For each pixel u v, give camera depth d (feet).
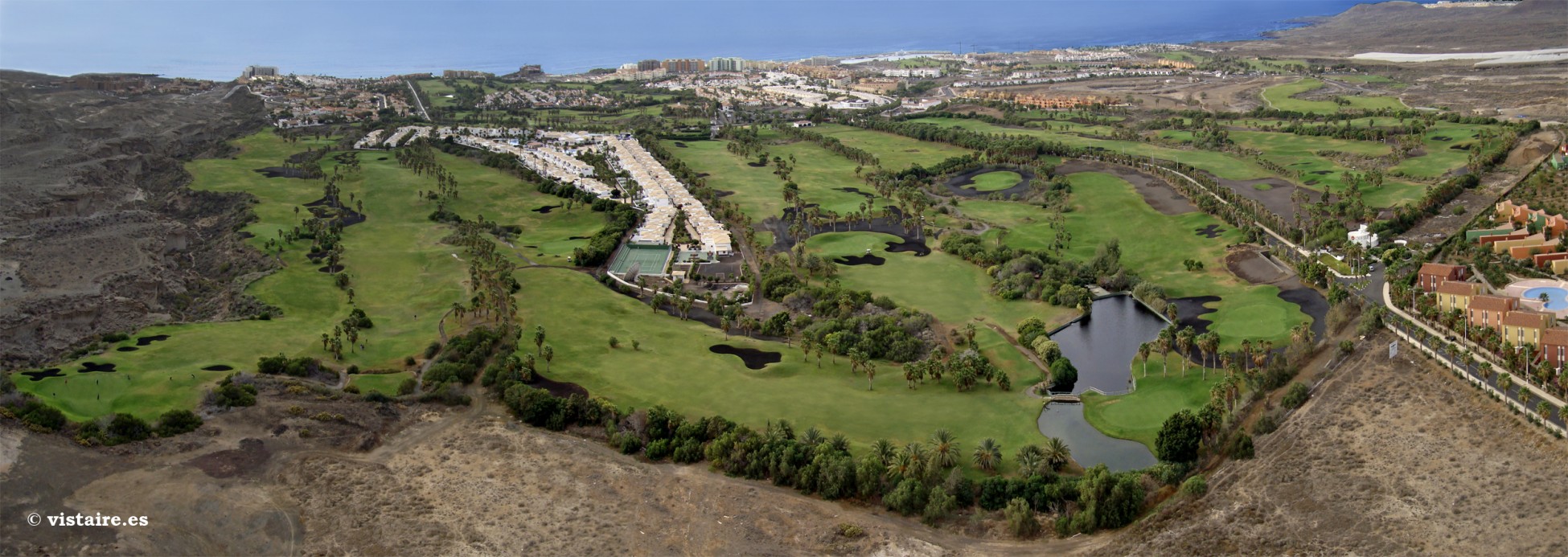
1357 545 429.38
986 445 516.32
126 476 468.75
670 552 441.68
